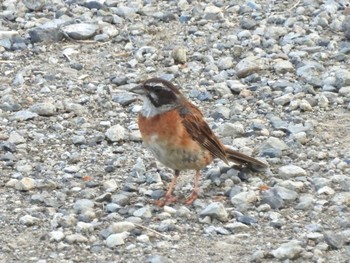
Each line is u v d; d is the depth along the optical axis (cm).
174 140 1203
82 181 1305
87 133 1459
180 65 1700
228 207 1220
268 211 1208
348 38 1775
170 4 1969
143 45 1781
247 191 1240
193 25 1866
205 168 1338
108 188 1270
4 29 1848
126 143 1427
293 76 1639
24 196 1260
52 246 1130
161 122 1202
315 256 1092
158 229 1163
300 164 1342
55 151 1402
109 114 1527
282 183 1262
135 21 1889
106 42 1800
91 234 1157
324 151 1381
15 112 1532
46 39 1794
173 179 1256
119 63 1719
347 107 1526
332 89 1583
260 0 1967
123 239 1135
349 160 1343
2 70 1695
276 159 1353
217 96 1588
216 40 1794
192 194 1238
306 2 1938
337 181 1278
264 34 1795
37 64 1714
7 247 1130
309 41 1758
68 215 1190
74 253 1117
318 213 1199
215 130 1452
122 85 1633
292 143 1400
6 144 1400
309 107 1519
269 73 1655
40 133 1457
